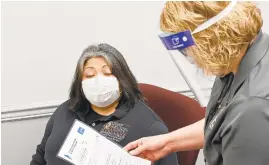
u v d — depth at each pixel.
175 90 1.96
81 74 1.38
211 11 0.64
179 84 1.97
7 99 1.72
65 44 1.71
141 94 1.49
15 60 1.66
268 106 0.62
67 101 1.51
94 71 1.36
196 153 1.43
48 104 1.76
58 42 1.69
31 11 1.61
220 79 0.82
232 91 0.72
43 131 1.82
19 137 1.80
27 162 1.86
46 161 1.47
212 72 0.70
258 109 0.62
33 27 1.63
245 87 0.67
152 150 1.18
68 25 1.68
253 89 0.65
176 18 0.67
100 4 1.69
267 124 0.61
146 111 1.43
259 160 0.61
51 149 1.42
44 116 1.79
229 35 0.64
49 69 1.72
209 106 0.86
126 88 1.41
